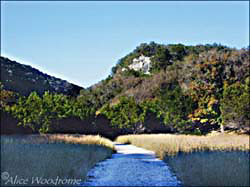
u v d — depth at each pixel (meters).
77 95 98.62
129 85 101.38
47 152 14.84
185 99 56.38
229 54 63.16
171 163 17.36
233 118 47.62
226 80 57.97
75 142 25.75
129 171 15.51
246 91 48.12
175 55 118.19
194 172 12.20
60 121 45.44
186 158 16.36
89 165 16.34
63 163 13.25
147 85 89.69
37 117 40.09
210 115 55.09
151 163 19.20
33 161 12.31
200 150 20.78
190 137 37.34
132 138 43.34
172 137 37.09
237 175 10.80
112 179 13.05
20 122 37.44
